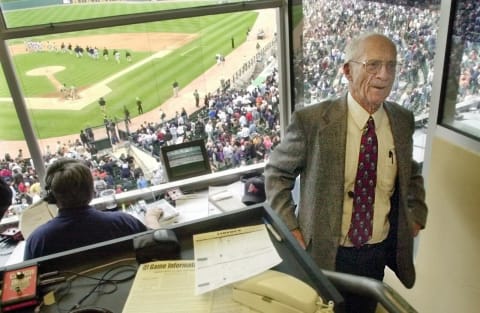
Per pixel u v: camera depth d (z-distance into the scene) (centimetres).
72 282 76
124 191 260
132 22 225
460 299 162
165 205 241
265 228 86
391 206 144
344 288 93
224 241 83
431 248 173
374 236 143
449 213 160
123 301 71
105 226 160
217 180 271
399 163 138
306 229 144
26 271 76
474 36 139
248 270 74
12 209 237
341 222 140
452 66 151
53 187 155
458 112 153
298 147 141
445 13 148
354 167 138
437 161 162
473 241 150
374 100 132
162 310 68
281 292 66
